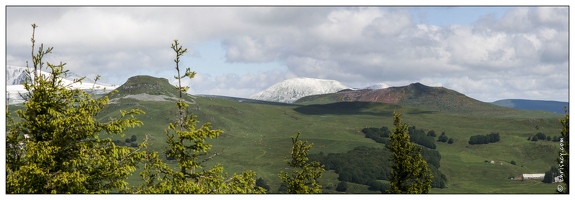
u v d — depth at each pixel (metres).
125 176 33.62
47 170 30.53
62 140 31.67
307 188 49.78
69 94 33.38
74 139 32.56
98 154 32.12
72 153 32.47
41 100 32.19
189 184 32.69
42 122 31.77
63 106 33.12
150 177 34.22
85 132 32.47
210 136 33.91
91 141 33.00
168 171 33.72
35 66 32.66
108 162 32.88
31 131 32.16
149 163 34.06
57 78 33.28
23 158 31.73
